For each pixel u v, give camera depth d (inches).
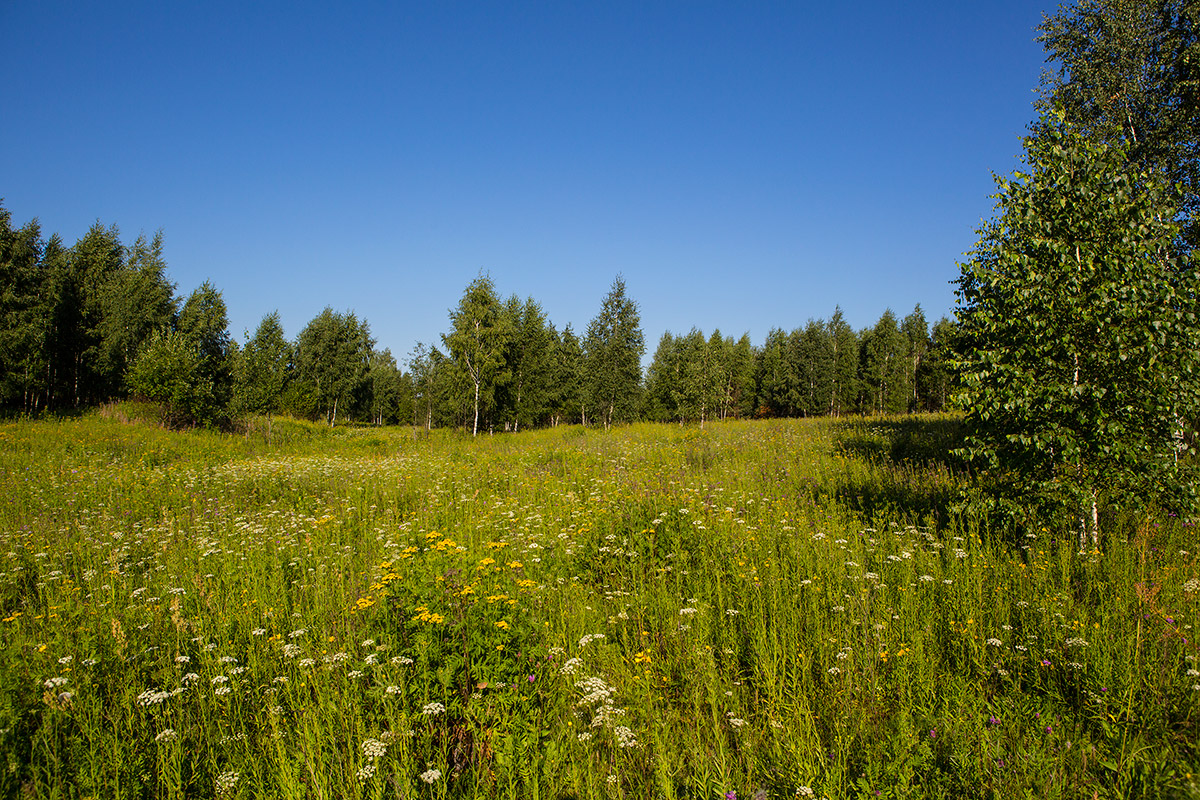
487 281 1334.9
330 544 294.5
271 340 1786.4
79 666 153.9
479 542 277.4
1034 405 249.9
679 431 1031.6
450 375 1316.4
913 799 113.9
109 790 117.6
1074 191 253.6
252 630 185.3
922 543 258.7
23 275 1146.7
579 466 560.7
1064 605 187.0
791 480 422.6
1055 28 595.5
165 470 561.3
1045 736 133.0
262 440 968.9
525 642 157.4
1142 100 546.0
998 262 265.7
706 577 230.4
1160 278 242.5
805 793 113.2
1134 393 236.1
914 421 848.3
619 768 129.2
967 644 169.8
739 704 154.3
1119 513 264.8
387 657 154.2
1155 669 148.6
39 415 1049.5
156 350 1058.1
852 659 163.8
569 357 1824.6
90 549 281.0
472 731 134.3
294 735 133.8
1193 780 114.3
